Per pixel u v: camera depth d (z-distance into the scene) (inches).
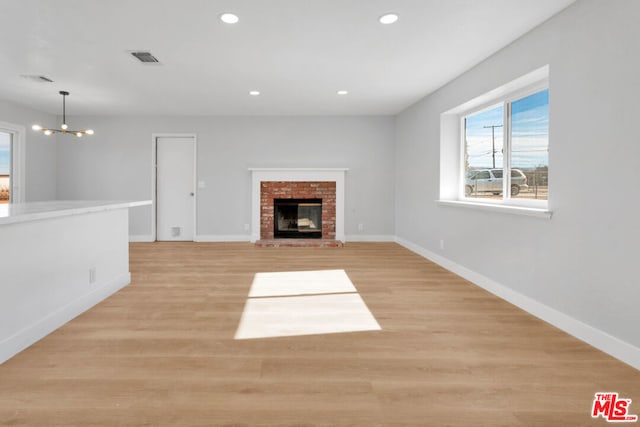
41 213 90.7
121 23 121.4
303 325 108.2
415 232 236.5
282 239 275.6
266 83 190.9
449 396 71.1
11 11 112.8
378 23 120.7
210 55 150.6
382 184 280.5
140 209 276.4
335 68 166.6
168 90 204.7
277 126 276.8
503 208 134.1
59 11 113.0
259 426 61.8
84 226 120.9
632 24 84.3
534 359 87.0
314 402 68.9
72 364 83.1
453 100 181.9
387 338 99.0
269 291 144.1
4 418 63.2
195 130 275.4
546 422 63.4
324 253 230.2
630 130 85.1
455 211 178.1
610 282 90.4
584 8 99.0
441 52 145.2
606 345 90.8
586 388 74.3
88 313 117.4
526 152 139.7
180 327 106.2
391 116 278.4
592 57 96.2
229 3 108.3
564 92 106.7
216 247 251.0
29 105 240.7
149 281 158.7
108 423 62.2
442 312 120.4
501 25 119.7
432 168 208.1
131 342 95.4
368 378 77.8
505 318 115.3
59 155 273.9
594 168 95.5
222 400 69.2
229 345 94.0
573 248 102.6
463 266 170.1
